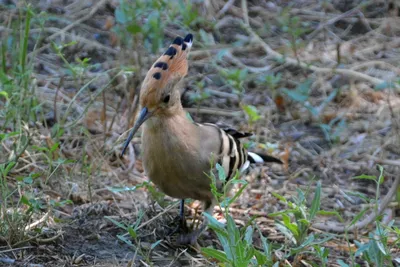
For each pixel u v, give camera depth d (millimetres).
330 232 9688
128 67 12195
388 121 12672
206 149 8586
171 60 8375
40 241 8383
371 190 10969
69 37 14281
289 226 7949
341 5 16078
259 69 13852
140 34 13758
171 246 8766
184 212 9414
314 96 13391
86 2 15391
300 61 13969
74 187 9867
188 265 8422
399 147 11938
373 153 11852
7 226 8398
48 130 11273
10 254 8133
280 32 15188
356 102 13125
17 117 10336
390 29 15227
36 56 13727
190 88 13219
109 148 11164
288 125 12672
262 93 13367
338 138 12117
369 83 13586
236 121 12609
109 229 8914
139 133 11562
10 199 9031
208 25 14758
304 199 8188
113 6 15312
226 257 7195
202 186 8641
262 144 11406
